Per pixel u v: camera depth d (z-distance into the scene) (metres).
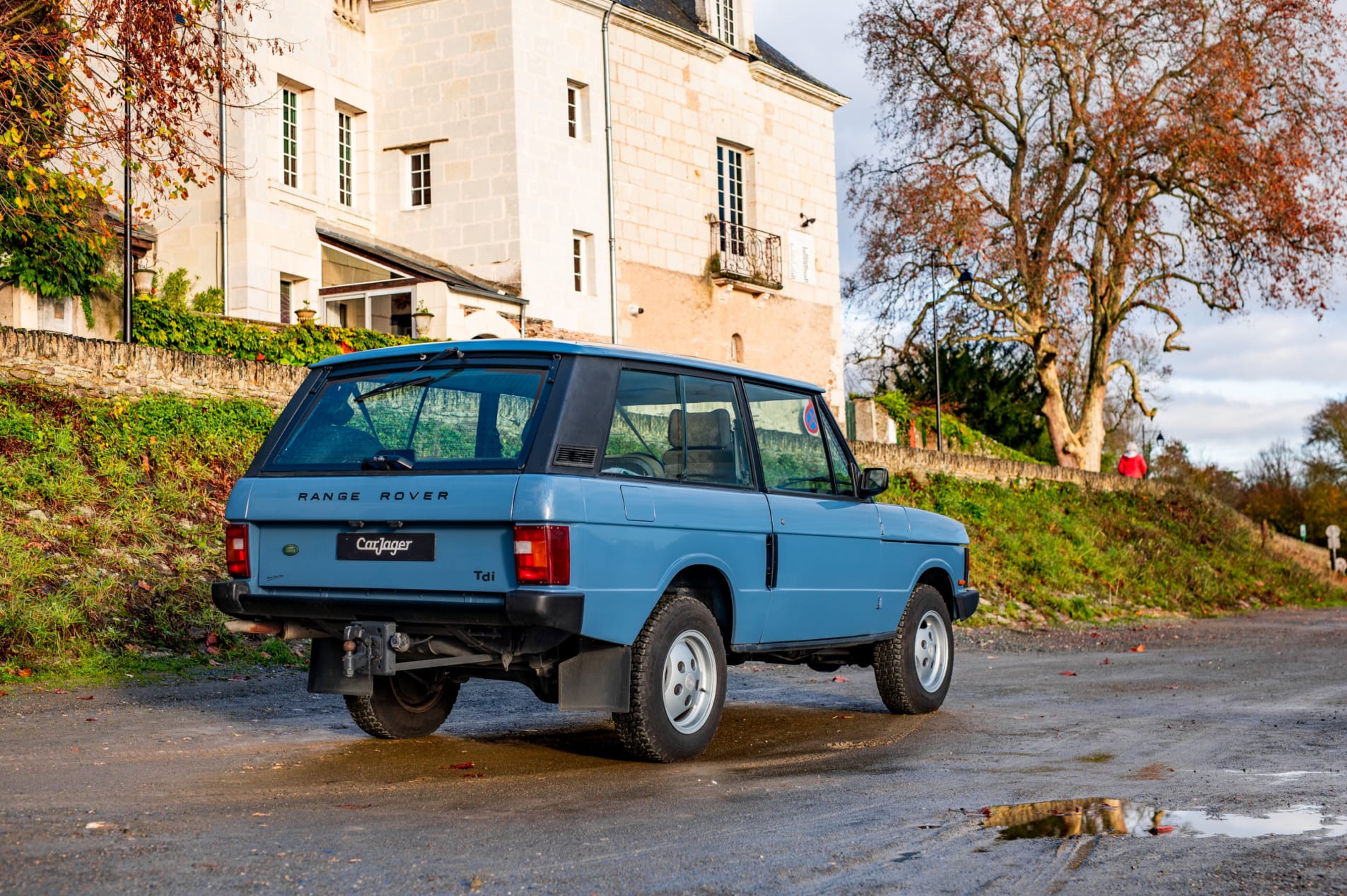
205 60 15.59
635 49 29.25
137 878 3.97
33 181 13.80
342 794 5.52
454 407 6.20
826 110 35.38
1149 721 8.32
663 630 6.36
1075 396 56.50
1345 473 79.69
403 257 25.06
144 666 9.48
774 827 4.89
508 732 7.62
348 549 6.15
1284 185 34.59
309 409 6.62
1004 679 11.49
